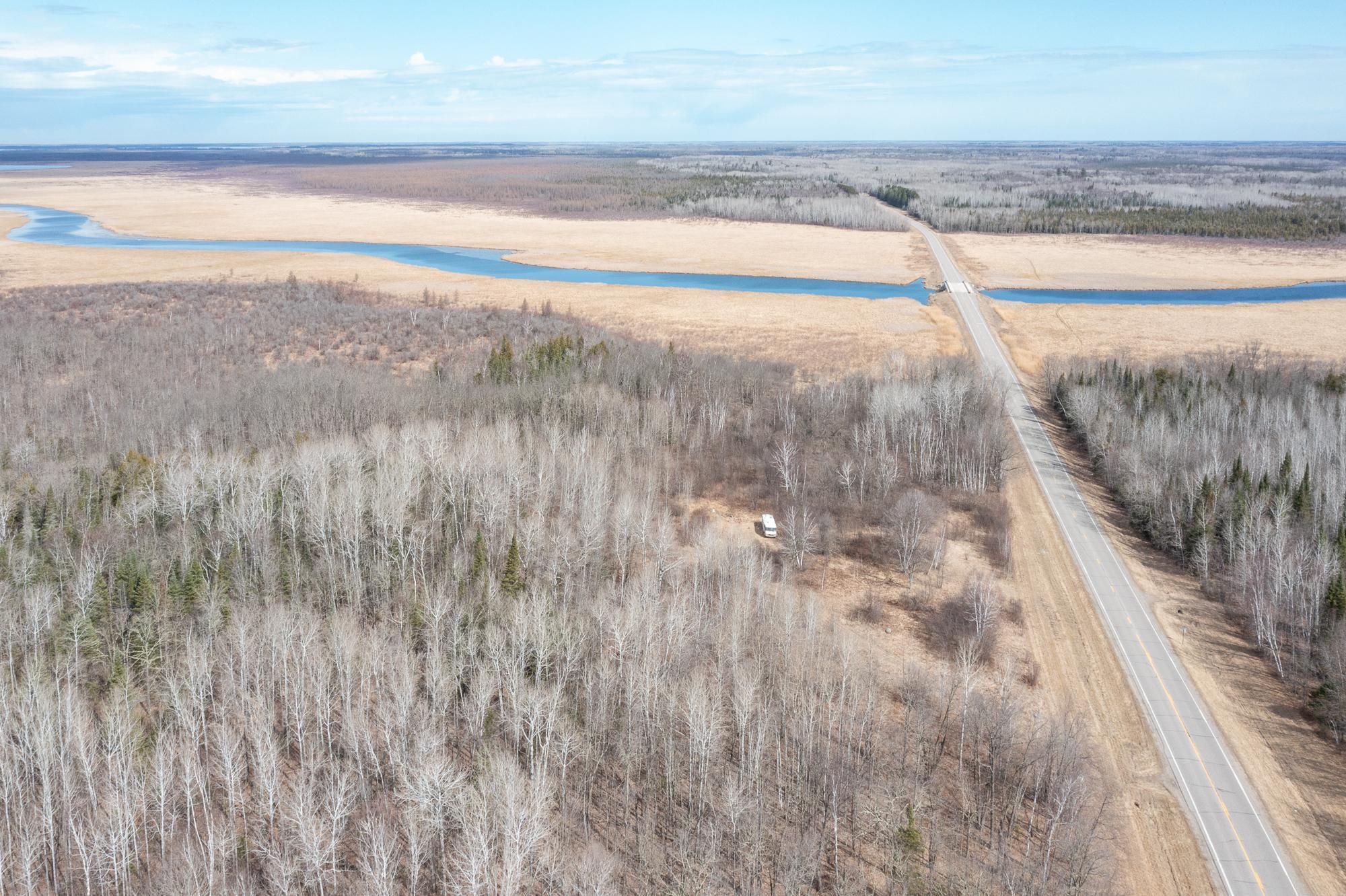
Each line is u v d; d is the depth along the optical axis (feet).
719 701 200.23
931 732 207.31
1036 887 165.68
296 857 167.94
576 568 262.06
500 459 302.86
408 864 169.58
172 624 225.56
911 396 372.79
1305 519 289.74
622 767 196.24
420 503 290.56
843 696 204.85
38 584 234.38
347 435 325.01
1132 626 259.60
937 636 249.96
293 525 265.13
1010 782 192.85
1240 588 272.31
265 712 195.93
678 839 176.96
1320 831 187.52
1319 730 215.92
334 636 208.23
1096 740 212.64
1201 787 199.11
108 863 164.55
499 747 192.24
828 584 278.05
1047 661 243.19
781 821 182.60
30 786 176.45
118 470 300.81
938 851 175.11
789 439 367.45
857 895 166.30
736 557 269.03
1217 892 173.27
